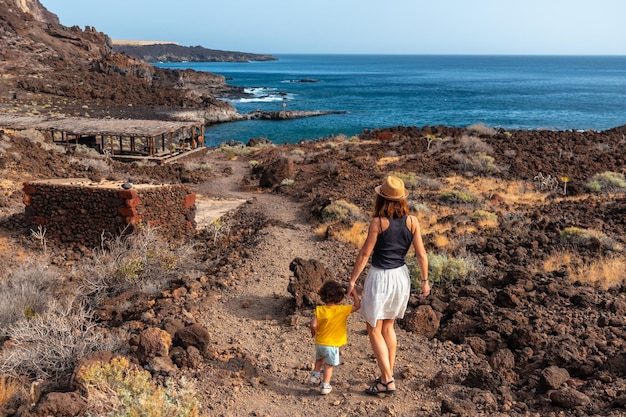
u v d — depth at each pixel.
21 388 5.38
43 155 23.41
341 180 23.55
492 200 19.62
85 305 8.91
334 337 5.30
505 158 27.44
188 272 10.55
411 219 4.96
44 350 5.99
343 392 5.40
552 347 6.06
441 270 9.30
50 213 14.13
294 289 7.93
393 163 27.28
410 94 130.00
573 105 102.88
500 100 113.75
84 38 131.12
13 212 16.09
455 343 6.76
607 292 8.77
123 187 13.74
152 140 38.94
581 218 15.60
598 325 7.11
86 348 6.05
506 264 10.90
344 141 38.78
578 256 11.28
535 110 93.69
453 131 38.94
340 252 11.98
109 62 108.44
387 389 5.26
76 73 96.69
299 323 7.36
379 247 4.97
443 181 23.45
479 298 8.23
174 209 15.24
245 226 17.06
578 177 24.05
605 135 35.78
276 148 39.25
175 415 4.24
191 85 131.62
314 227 15.66
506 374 5.77
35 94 79.06
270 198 22.64
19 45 102.81
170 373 5.55
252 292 8.74
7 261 12.55
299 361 6.20
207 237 15.76
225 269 10.45
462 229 14.20
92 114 70.75
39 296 9.07
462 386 5.39
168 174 28.00
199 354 5.99
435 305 7.88
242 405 5.16
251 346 6.62
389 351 5.29
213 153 42.00
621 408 4.57
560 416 4.62
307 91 139.38
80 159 27.19
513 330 6.72
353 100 113.94
